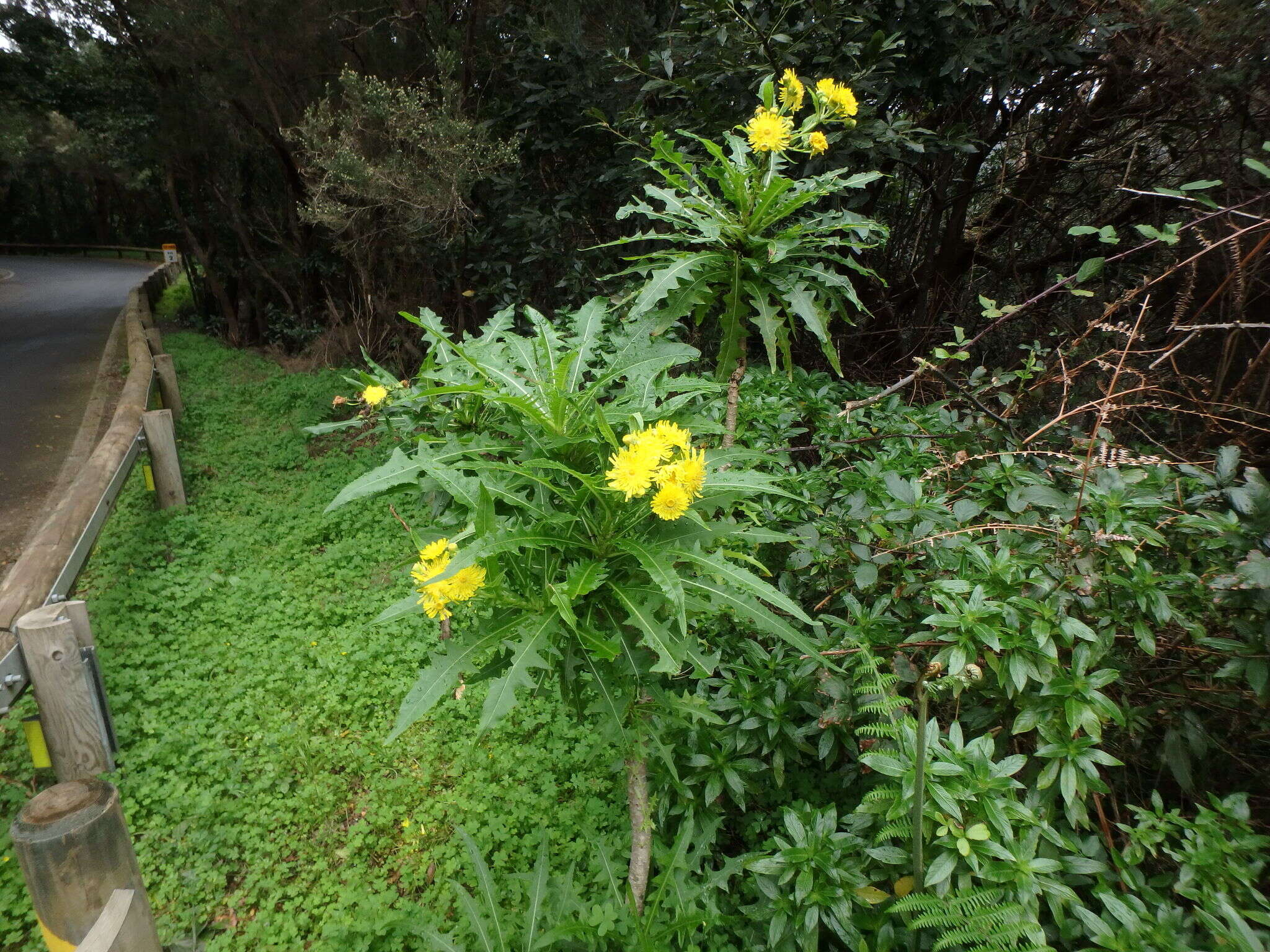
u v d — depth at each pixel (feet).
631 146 15.98
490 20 22.89
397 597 13.94
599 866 7.80
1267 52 10.02
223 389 29.60
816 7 11.33
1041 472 7.62
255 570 15.33
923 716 4.95
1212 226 10.26
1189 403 9.87
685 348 5.91
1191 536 6.33
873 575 6.75
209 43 28.27
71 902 5.59
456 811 9.14
